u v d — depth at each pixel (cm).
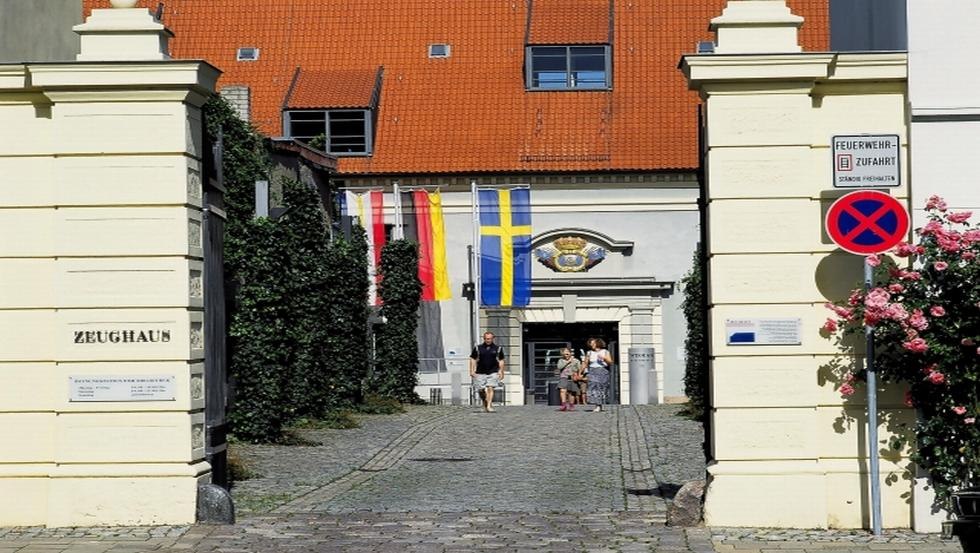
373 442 3069
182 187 1680
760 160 1650
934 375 1581
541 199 6106
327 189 4906
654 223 6078
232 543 1579
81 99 1680
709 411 1712
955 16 1641
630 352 5884
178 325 1683
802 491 1652
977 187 1639
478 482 2281
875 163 1652
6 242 1689
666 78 6225
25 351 1692
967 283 1591
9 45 2300
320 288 3503
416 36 6406
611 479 2322
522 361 6088
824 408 1661
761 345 1653
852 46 1945
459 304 6084
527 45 6216
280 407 2970
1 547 1552
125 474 1688
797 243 1650
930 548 1528
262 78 6297
